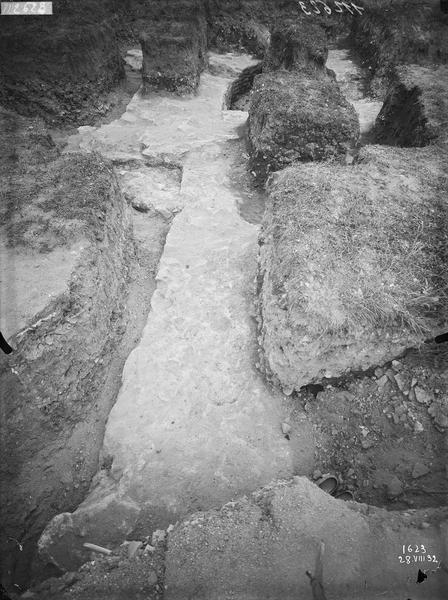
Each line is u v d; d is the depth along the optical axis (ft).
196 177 19.80
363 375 10.71
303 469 9.73
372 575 6.83
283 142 18.30
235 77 32.17
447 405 9.79
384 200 12.60
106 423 10.71
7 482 9.27
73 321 10.97
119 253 14.61
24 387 9.73
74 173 14.88
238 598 6.72
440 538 7.22
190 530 7.64
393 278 10.76
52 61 23.54
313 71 26.14
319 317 9.87
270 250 12.30
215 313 13.08
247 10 35.19
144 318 13.78
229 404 10.80
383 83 27.96
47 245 12.10
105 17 27.84
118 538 8.62
